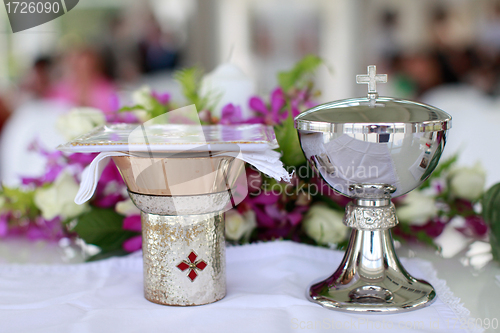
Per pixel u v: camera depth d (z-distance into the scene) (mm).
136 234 887
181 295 741
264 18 3652
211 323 709
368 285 750
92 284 814
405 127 692
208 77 944
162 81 3402
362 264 758
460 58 3199
